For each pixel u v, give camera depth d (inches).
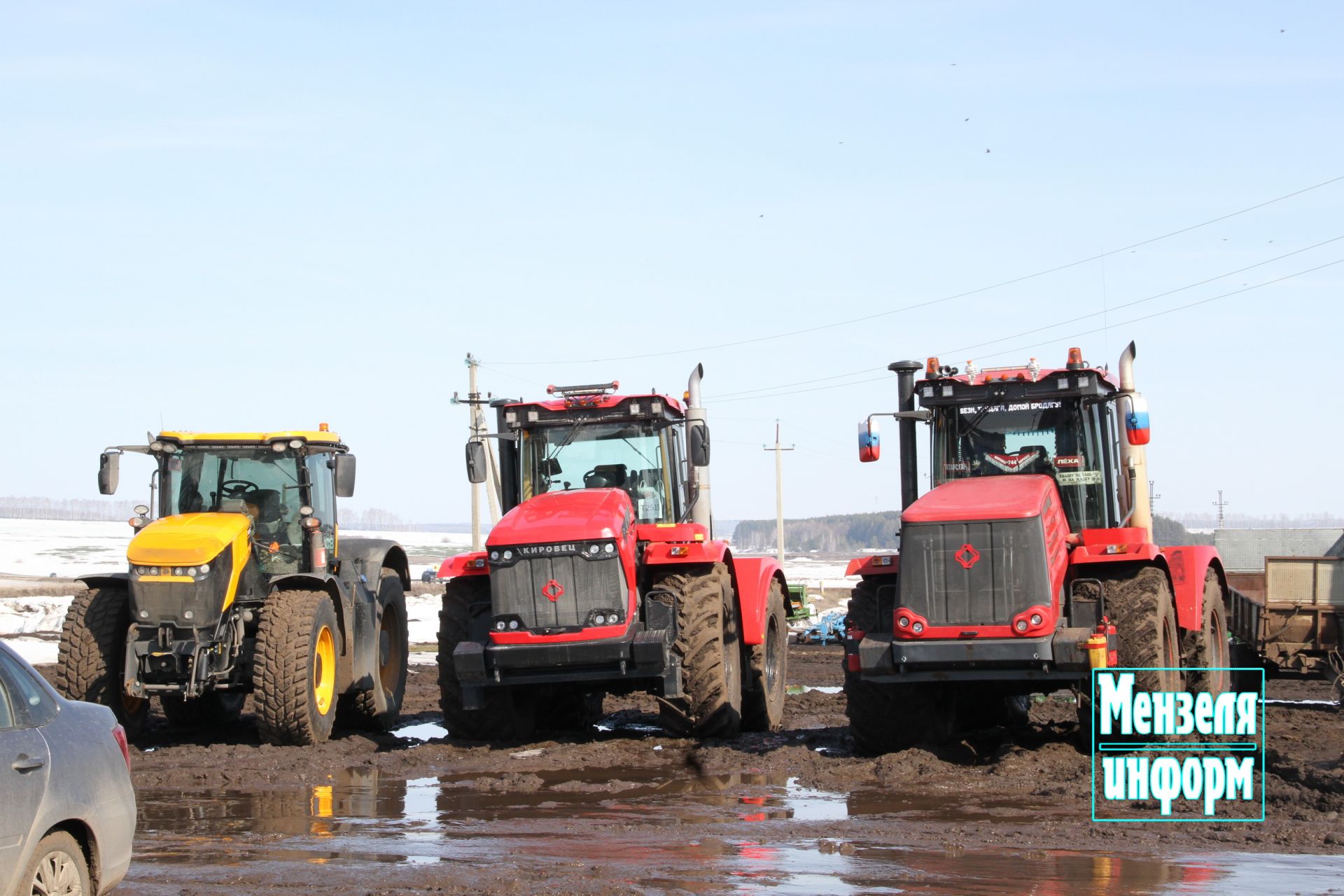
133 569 1344.7
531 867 789.9
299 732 1333.7
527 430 1459.2
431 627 3690.9
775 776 1140.5
